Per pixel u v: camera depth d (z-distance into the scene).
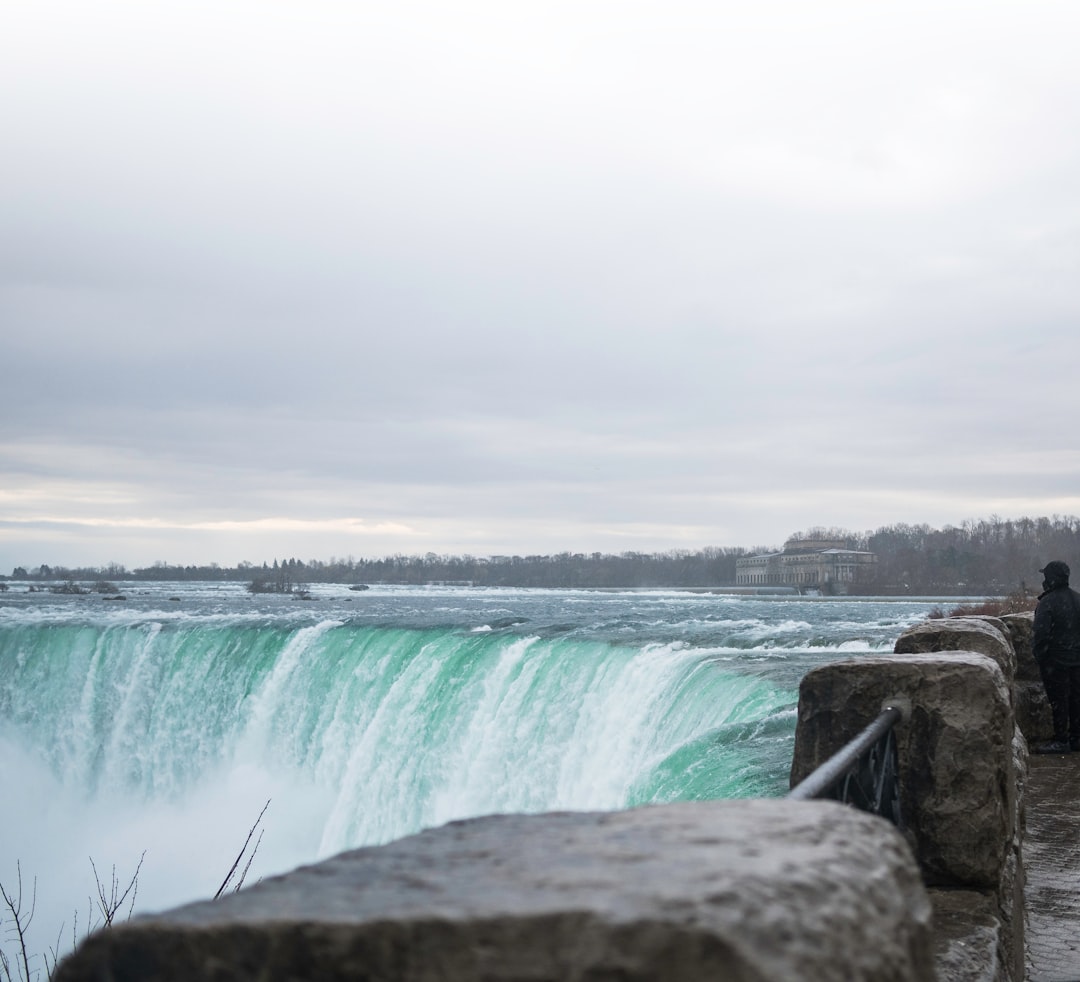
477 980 1.20
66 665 32.78
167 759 29.59
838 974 1.22
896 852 1.57
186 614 40.97
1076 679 11.47
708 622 33.50
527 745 20.38
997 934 3.71
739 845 1.44
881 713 3.97
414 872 1.41
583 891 1.26
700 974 1.14
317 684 26.98
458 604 86.94
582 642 21.58
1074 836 7.75
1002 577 131.75
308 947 1.27
